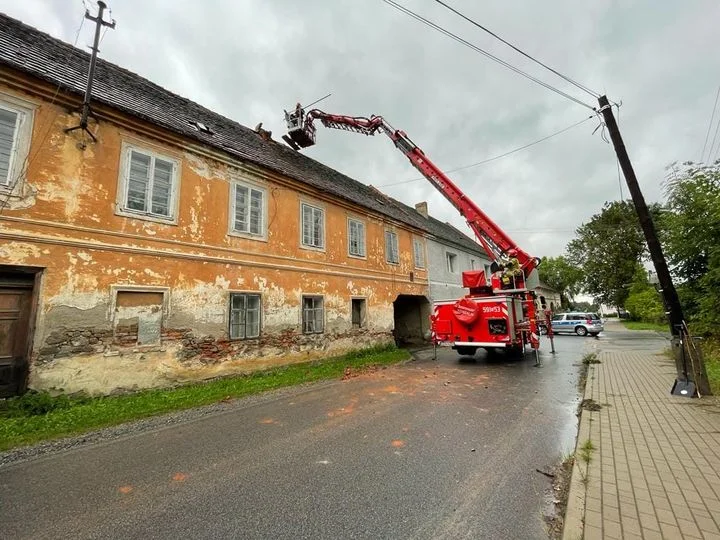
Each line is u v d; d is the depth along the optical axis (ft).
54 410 19.39
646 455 12.56
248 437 15.78
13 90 21.03
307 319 39.14
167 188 27.99
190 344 27.61
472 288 41.88
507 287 40.34
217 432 16.52
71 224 22.30
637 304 113.19
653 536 8.02
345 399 22.66
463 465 12.54
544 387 25.17
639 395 21.30
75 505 10.13
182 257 27.94
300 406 21.12
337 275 44.01
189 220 28.91
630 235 132.46
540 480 11.37
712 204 27.09
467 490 10.77
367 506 9.91
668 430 15.07
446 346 56.24
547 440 14.89
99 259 23.29
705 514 8.86
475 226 43.29
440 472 12.01
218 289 30.17
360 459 13.17
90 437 15.84
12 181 20.40
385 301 52.90
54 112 22.45
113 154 24.89
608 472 11.31
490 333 37.65
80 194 22.94
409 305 67.97
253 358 32.19
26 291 20.62
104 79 28.48
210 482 11.48
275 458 13.39
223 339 29.96
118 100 26.22
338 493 10.67
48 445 14.83
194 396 23.30
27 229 20.56
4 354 19.54
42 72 22.15
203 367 28.17
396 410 19.83
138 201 25.99
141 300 25.22
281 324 35.50
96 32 23.48
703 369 20.98
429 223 82.17
